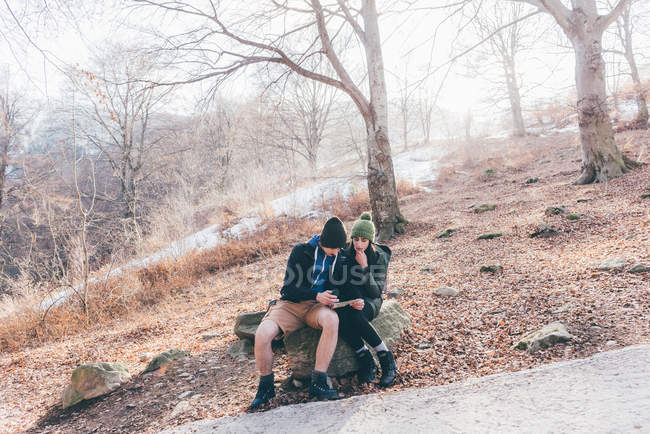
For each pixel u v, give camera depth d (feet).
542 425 6.56
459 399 8.07
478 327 12.61
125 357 17.47
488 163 63.31
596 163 33.96
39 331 26.40
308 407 8.86
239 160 76.23
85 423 11.32
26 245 38.24
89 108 53.36
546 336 10.33
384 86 32.17
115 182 75.41
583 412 6.66
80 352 20.01
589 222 22.95
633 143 47.65
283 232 41.65
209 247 40.88
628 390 7.00
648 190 26.68
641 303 11.47
